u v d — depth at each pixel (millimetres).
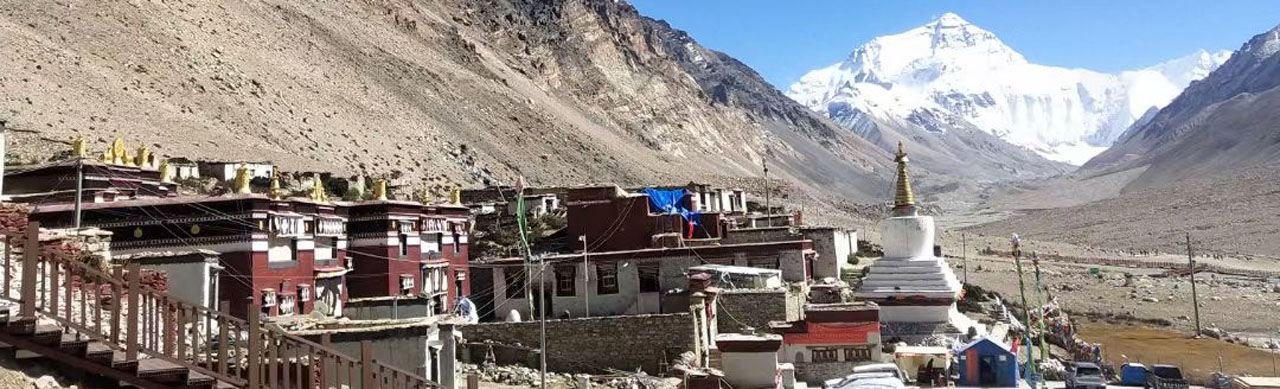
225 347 17469
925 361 51938
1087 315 97125
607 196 69375
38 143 74250
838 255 75125
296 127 135750
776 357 42062
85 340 15852
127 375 16078
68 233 23703
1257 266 150000
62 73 104000
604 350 43375
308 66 175750
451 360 25766
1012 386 50500
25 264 15531
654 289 58781
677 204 73000
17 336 15195
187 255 27750
